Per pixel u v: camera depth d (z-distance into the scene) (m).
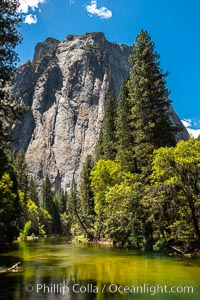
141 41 43.47
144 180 38.06
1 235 43.06
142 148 39.69
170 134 40.41
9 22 18.06
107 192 44.44
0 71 17.70
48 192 130.88
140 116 41.09
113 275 21.36
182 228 29.27
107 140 63.03
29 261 29.92
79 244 54.41
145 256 30.47
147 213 34.84
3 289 18.17
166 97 41.88
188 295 16.05
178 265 24.28
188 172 27.08
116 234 44.81
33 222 93.12
